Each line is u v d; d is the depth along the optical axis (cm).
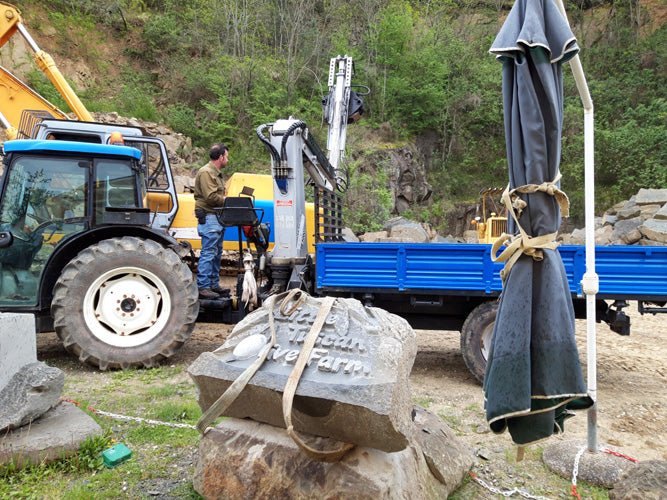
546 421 239
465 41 3147
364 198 1864
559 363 231
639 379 518
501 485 277
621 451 310
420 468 239
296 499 212
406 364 216
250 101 2253
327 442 219
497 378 235
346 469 211
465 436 347
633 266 441
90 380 433
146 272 475
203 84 2253
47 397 292
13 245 469
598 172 2662
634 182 2517
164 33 2442
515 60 241
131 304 475
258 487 220
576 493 267
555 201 244
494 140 2844
